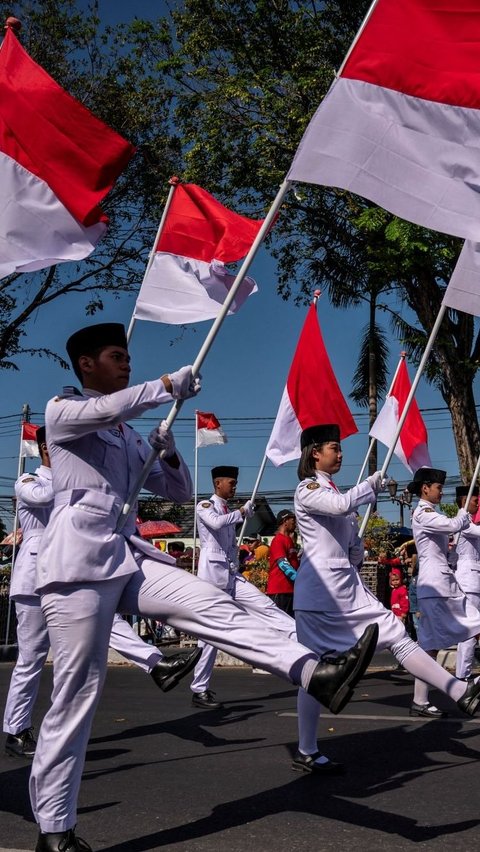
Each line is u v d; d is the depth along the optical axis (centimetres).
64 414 399
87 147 551
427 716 778
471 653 991
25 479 665
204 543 917
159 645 1642
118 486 419
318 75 2066
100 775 566
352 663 379
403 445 1038
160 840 421
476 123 502
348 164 495
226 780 545
